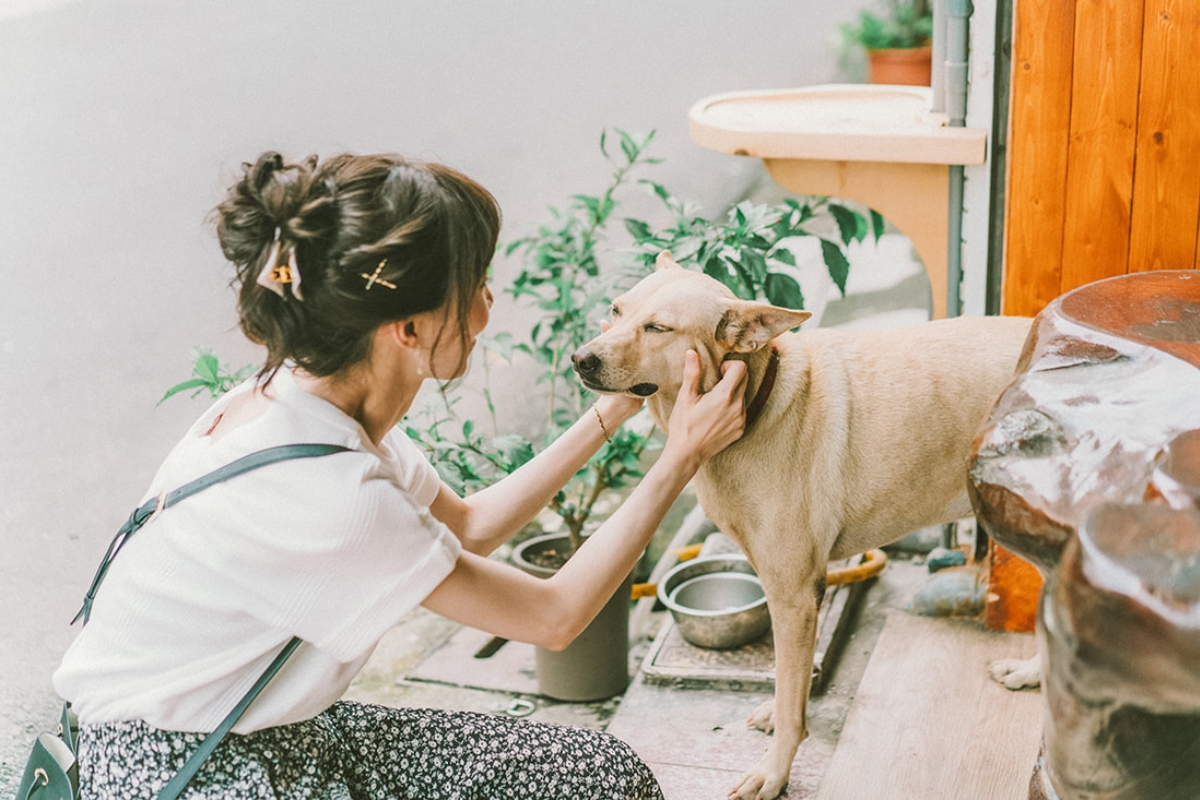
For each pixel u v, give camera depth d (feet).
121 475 14.17
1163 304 5.57
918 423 7.35
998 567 9.02
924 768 7.77
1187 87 7.58
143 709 4.55
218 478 4.56
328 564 4.46
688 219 10.36
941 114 9.20
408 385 4.91
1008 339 7.50
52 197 24.76
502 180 22.67
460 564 4.75
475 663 9.95
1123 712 3.87
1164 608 3.50
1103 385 4.79
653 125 25.08
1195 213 7.84
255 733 4.73
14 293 20.43
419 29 34.45
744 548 7.65
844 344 7.63
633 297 6.88
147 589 4.64
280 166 4.50
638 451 9.55
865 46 24.30
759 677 8.87
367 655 4.87
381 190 4.34
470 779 5.14
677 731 8.55
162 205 23.67
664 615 10.46
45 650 10.55
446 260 4.43
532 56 31.14
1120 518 3.89
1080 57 7.73
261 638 4.61
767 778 7.57
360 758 5.16
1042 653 4.25
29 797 4.89
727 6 33.96
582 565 5.12
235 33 35.22
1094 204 8.04
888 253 18.08
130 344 18.02
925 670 8.84
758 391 7.06
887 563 10.40
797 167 9.33
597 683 9.18
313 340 4.51
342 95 28.89
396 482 4.69
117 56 33.65
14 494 13.87
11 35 35.96
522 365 15.87
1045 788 5.08
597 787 5.20
